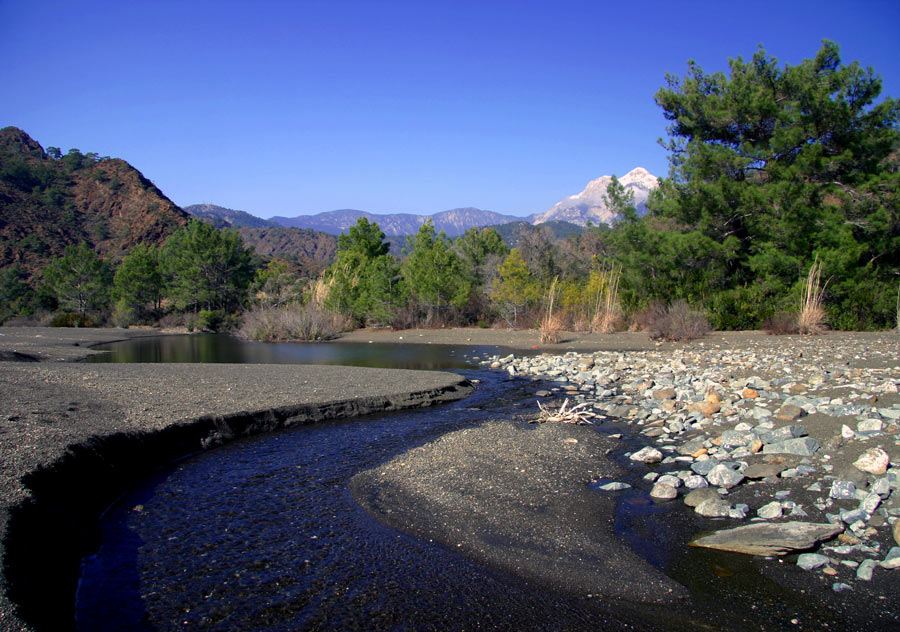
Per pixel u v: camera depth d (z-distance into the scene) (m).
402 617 3.76
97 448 6.32
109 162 98.38
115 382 10.47
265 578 4.33
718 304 21.23
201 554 4.74
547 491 5.90
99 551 4.81
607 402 10.60
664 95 22.81
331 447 7.90
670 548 4.62
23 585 3.53
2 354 16.84
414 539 4.95
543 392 11.75
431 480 6.30
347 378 12.24
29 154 101.50
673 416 9.02
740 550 4.50
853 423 6.77
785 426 7.03
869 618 3.53
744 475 6.02
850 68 19.12
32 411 7.43
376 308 29.34
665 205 22.69
